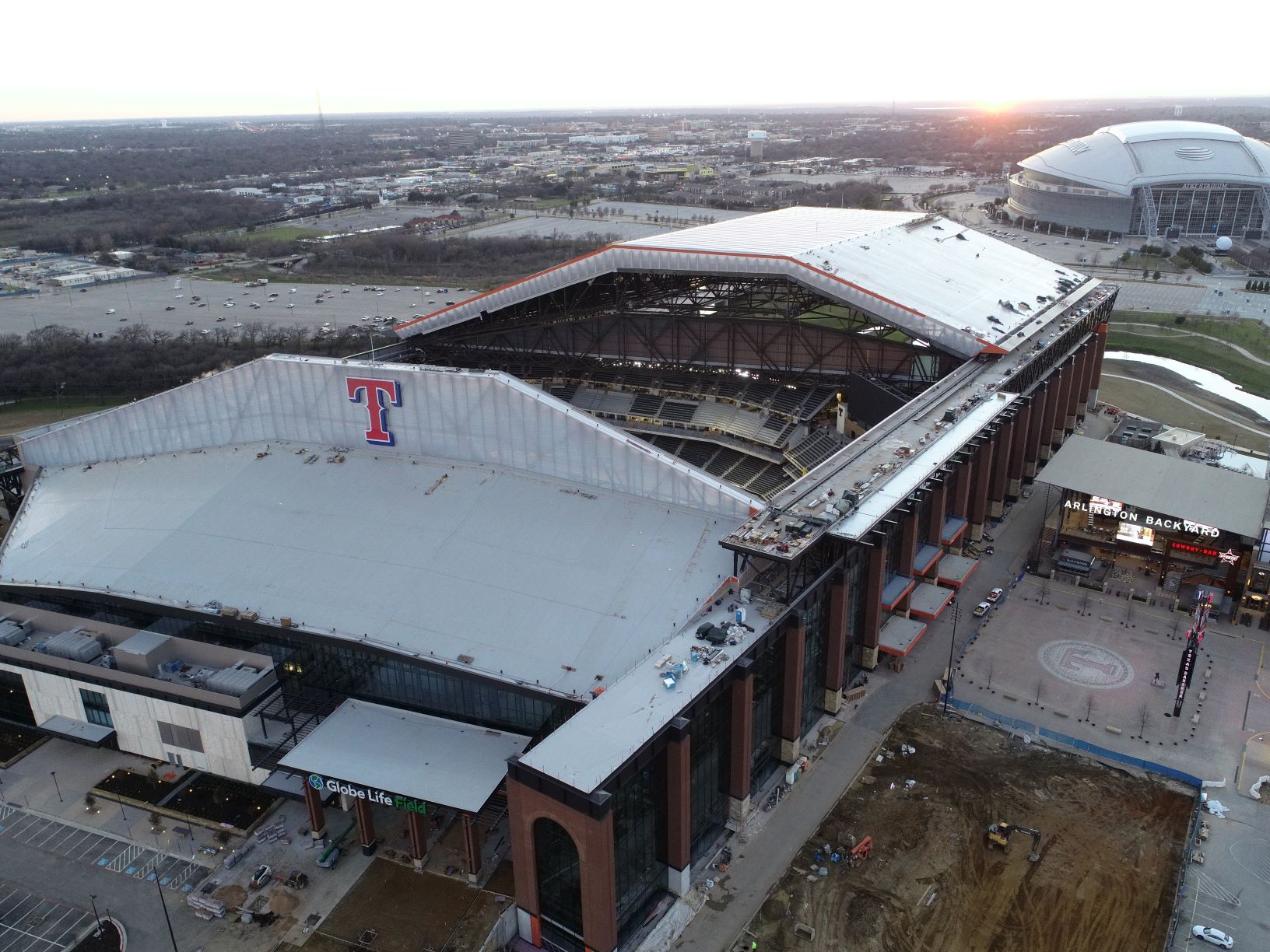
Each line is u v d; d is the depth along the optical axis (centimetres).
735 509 8750
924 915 6888
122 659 8744
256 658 8606
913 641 9725
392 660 8188
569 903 6512
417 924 6994
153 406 11381
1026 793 8131
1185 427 17538
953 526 11294
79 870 7669
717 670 7162
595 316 14488
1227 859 7388
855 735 8900
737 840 7662
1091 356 17612
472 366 15588
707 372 14750
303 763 7556
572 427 9444
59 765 9031
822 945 6662
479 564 8756
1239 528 10975
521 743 7756
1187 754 8606
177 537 9831
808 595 8025
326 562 9112
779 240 14088
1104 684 9700
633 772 6331
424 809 7081
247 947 6856
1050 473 12269
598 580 8362
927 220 18112
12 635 9406
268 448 11000
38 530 10694
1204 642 10456
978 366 12862
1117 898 7031
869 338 13338
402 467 10294
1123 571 11988
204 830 8106
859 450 10162
